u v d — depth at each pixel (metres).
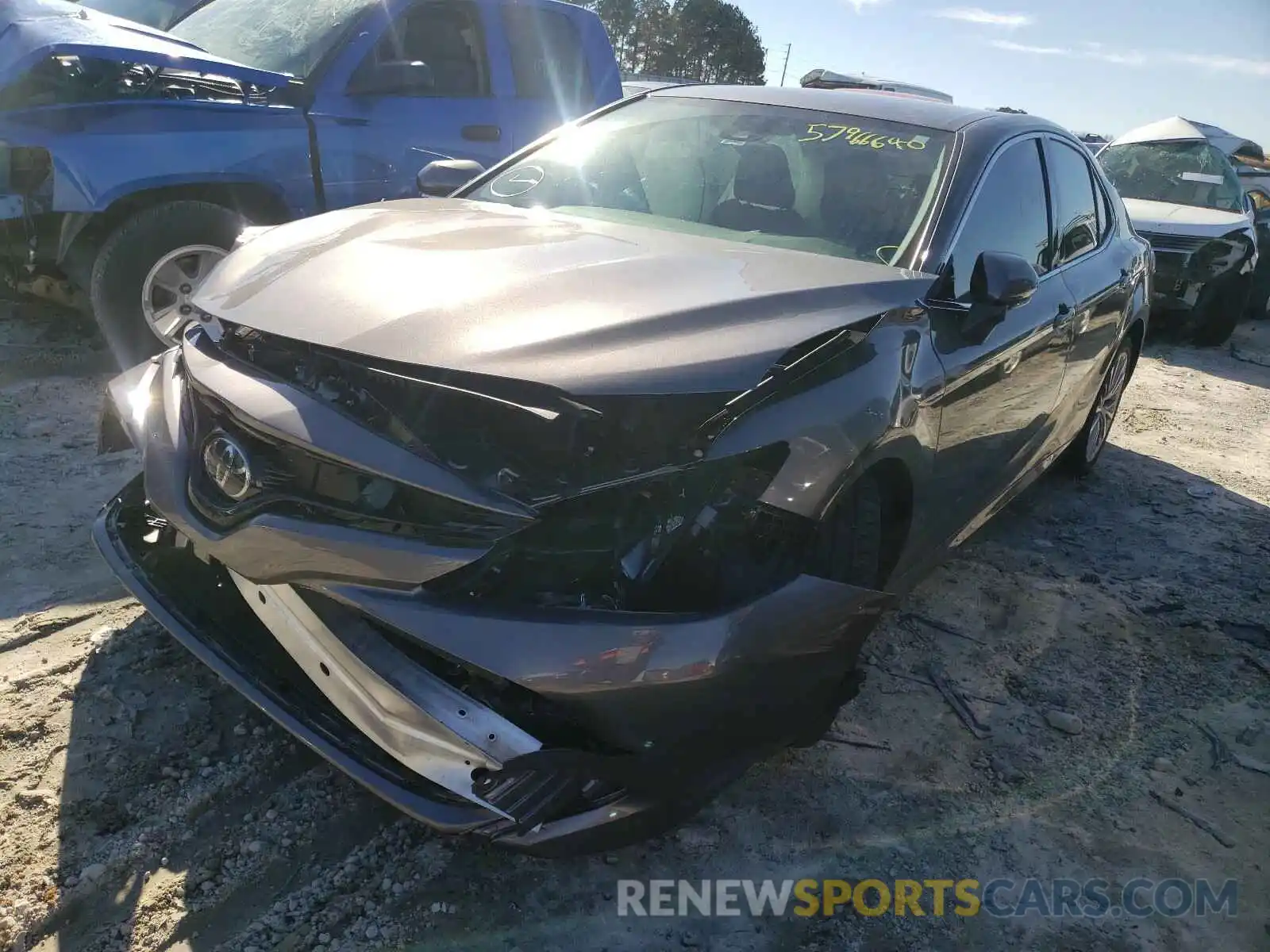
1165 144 10.45
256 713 2.69
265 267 2.56
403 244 2.60
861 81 10.08
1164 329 9.86
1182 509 5.00
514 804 1.92
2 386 4.73
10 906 2.02
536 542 1.99
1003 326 3.11
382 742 2.00
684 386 1.98
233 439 2.16
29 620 2.95
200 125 4.74
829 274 2.60
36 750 2.46
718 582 2.09
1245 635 3.74
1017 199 3.48
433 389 2.06
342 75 5.26
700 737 2.03
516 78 6.11
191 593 2.46
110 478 3.90
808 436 2.17
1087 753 2.96
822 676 2.23
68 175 4.37
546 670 1.87
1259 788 2.88
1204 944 2.31
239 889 2.15
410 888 2.20
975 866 2.47
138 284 4.69
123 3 6.72
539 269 2.41
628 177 3.45
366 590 1.94
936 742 2.93
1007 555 4.25
